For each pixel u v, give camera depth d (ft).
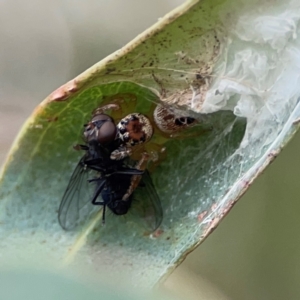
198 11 0.33
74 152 0.35
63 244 0.35
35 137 0.35
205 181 0.35
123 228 0.36
